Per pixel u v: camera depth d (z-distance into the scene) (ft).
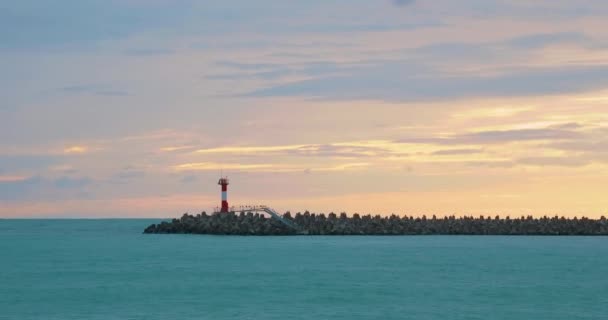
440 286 315.78
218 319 240.12
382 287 312.09
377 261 426.10
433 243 599.98
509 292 299.99
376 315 248.11
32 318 245.04
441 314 250.78
